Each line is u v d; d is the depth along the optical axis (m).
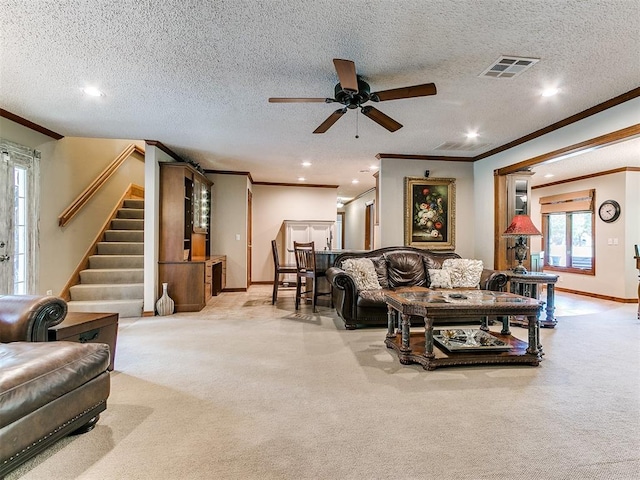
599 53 2.44
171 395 2.35
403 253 5.04
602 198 6.59
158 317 4.74
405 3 1.92
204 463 1.63
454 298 3.21
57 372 1.73
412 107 3.46
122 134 4.47
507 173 4.93
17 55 2.49
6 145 3.62
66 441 1.80
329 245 8.10
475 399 2.31
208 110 3.58
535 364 2.92
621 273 6.20
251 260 8.12
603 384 2.55
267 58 2.54
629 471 1.59
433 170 5.57
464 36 2.24
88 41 2.31
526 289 4.44
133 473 1.56
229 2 1.92
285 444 1.79
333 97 3.24
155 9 1.98
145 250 4.82
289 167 6.54
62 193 4.62
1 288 3.57
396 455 1.70
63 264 4.68
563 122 3.81
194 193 5.78
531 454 1.71
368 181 7.95
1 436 1.46
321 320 4.61
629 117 3.10
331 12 2.00
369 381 2.60
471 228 5.65
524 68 2.66
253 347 3.42
